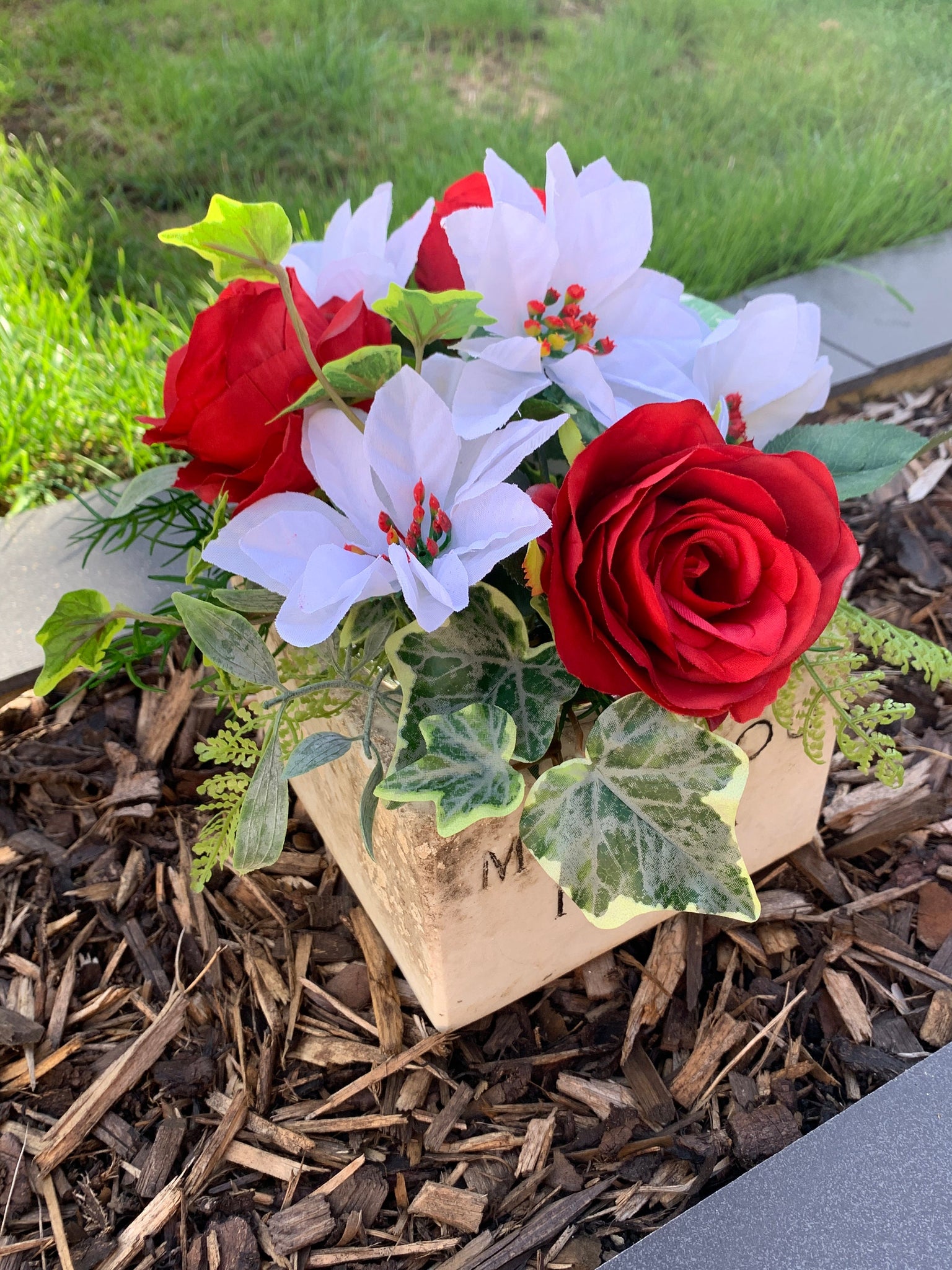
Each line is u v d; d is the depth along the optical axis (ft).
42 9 5.36
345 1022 1.75
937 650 1.34
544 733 1.23
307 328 1.20
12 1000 1.80
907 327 3.40
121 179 4.12
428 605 1.09
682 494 1.08
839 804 2.05
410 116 4.60
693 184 4.07
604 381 1.24
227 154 4.30
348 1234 1.51
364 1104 1.64
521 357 1.21
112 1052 1.74
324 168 4.22
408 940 1.57
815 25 5.95
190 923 1.90
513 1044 1.70
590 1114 1.62
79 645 1.26
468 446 1.22
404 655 1.22
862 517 2.80
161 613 1.77
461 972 1.52
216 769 2.17
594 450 1.04
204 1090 1.67
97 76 4.76
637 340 1.34
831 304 3.53
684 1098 1.63
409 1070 1.68
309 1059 1.70
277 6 5.47
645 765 1.17
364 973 1.81
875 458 1.37
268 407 1.19
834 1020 1.73
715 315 1.63
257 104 4.60
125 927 1.91
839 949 1.82
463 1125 1.61
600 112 4.73
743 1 6.05
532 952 1.61
